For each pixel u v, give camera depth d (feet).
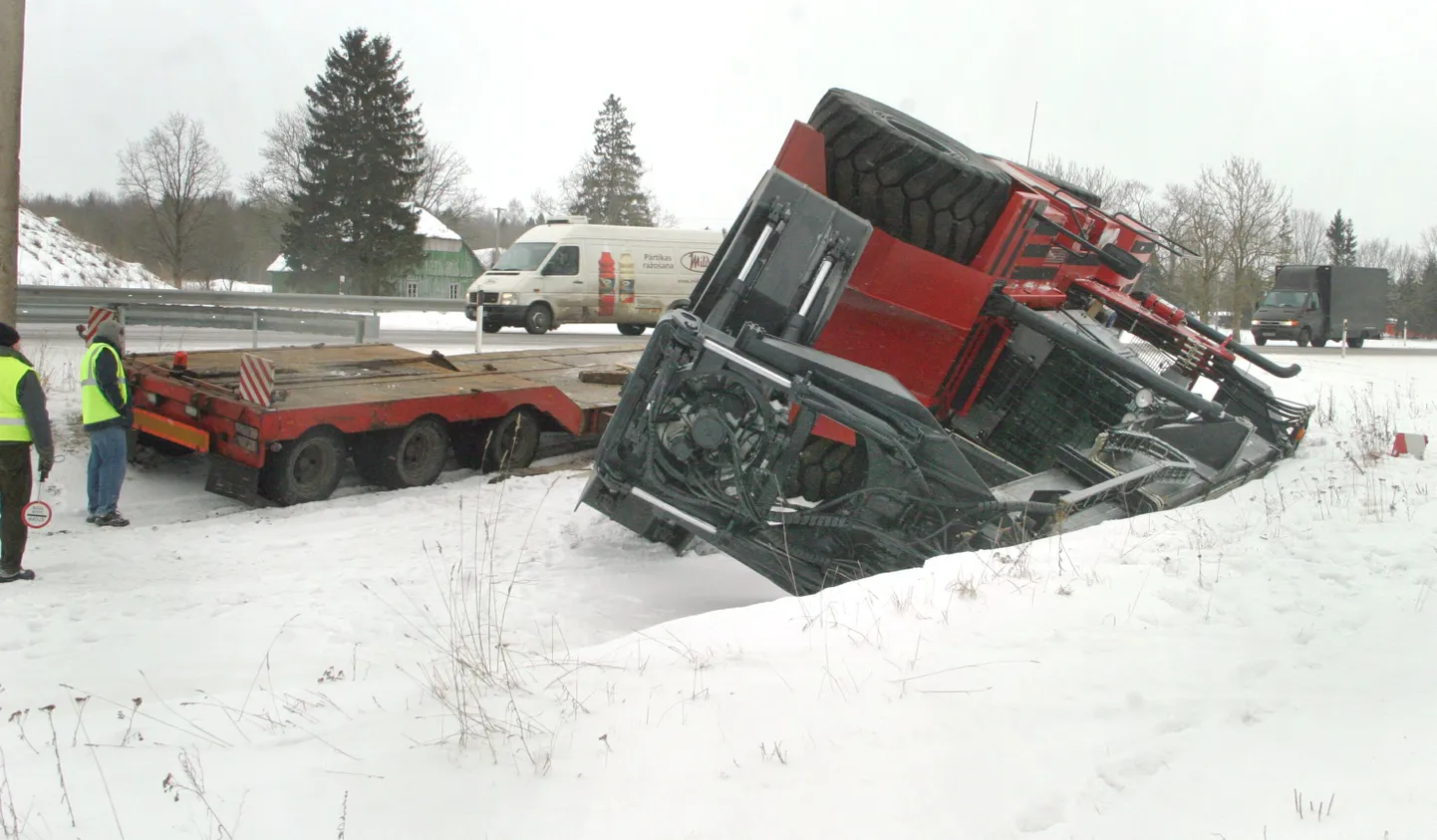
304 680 17.65
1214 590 17.57
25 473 22.84
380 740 13.56
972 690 13.69
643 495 22.26
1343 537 20.57
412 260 173.99
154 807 11.62
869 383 21.90
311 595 22.63
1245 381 33.27
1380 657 14.26
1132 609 16.65
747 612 17.75
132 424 29.01
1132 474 25.34
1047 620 16.28
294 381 34.73
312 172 172.86
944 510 22.30
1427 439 31.83
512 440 37.27
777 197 23.15
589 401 39.09
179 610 21.33
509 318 77.61
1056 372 29.07
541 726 13.62
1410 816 9.68
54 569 23.84
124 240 186.09
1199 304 101.19
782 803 11.08
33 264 113.91
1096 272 34.12
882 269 26.78
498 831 10.87
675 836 10.57
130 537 26.99
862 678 14.34
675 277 83.46
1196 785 10.85
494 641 20.12
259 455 29.68
